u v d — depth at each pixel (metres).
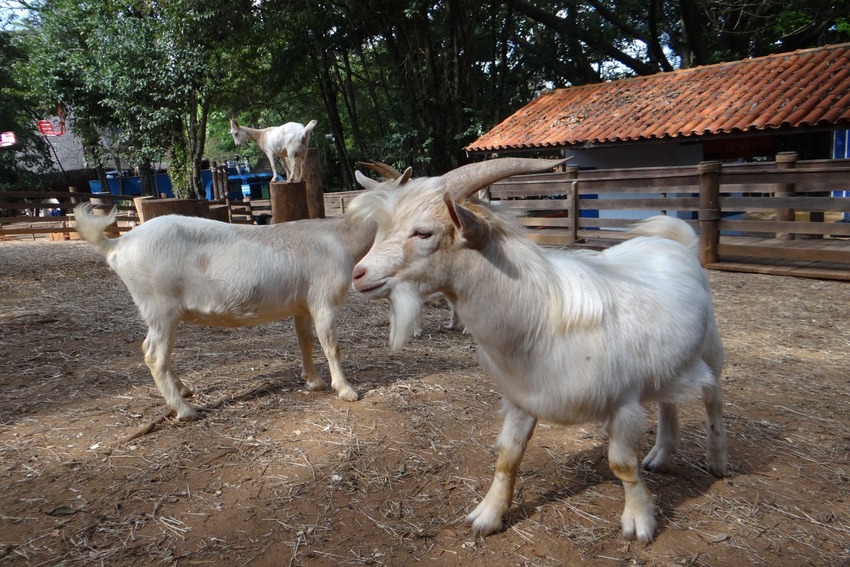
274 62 19.97
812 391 4.77
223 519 3.02
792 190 9.37
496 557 2.77
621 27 21.64
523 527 2.99
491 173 2.48
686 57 21.16
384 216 2.59
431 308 7.69
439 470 3.51
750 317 7.05
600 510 3.13
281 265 4.21
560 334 2.56
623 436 2.73
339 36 20.19
